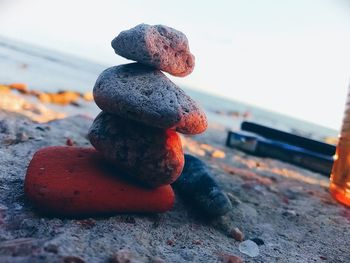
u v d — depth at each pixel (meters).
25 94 0.55
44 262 0.11
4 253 0.11
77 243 0.12
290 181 0.30
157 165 0.15
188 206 0.19
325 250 0.17
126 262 0.12
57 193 0.14
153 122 0.15
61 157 0.16
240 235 0.17
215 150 0.40
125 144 0.15
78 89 1.04
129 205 0.16
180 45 0.16
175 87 0.15
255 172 0.32
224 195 0.18
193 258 0.14
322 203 0.24
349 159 0.22
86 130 0.31
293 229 0.19
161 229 0.16
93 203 0.15
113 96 0.15
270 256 0.15
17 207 0.15
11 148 0.21
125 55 0.16
